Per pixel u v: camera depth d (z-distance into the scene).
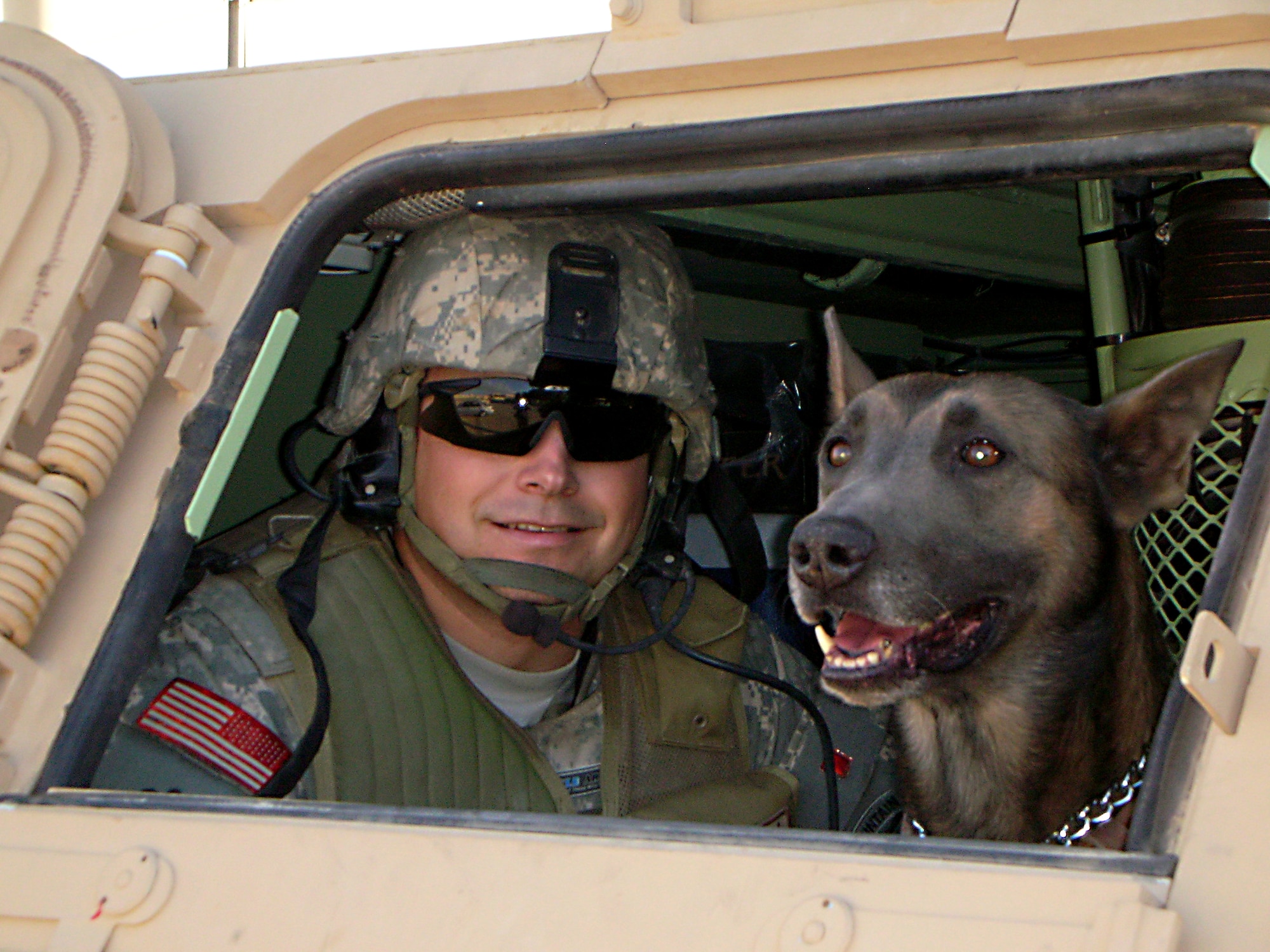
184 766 1.76
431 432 2.10
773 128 1.27
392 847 1.03
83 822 1.12
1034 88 1.18
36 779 1.19
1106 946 0.81
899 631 1.77
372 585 2.07
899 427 1.90
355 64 1.48
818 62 1.25
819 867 0.93
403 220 1.72
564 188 1.42
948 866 0.92
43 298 1.32
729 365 2.72
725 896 0.93
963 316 3.33
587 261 2.07
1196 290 2.04
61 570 1.26
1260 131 1.11
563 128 1.38
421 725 1.96
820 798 2.34
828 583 1.69
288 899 1.01
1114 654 1.87
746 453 2.70
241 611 1.92
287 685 1.87
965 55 1.21
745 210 2.35
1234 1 1.09
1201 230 2.03
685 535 2.56
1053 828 1.93
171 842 1.08
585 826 1.03
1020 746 1.92
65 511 1.25
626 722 2.14
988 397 1.86
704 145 1.30
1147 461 1.88
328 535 2.13
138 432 1.36
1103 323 2.27
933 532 1.73
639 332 2.11
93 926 1.02
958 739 1.99
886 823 2.35
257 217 1.46
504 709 2.22
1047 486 1.82
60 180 1.37
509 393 2.05
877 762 2.40
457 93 1.40
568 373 2.06
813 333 3.23
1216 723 0.91
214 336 1.41
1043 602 1.84
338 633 1.96
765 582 2.51
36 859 1.09
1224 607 0.99
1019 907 0.86
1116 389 2.26
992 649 1.81
